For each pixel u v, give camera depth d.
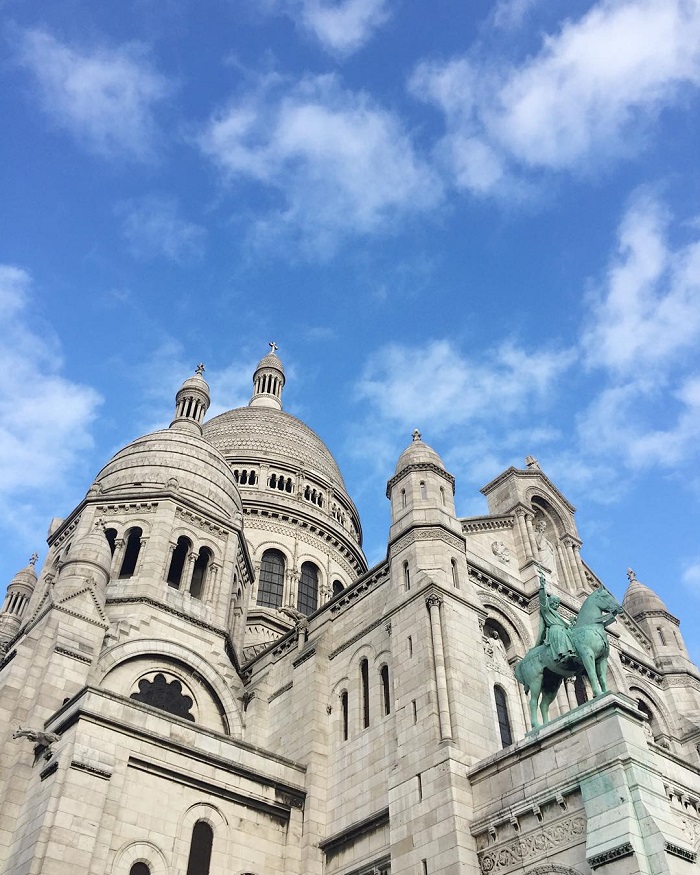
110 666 39.38
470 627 35.75
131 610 42.97
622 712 26.81
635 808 24.62
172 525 48.19
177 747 33.34
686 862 23.78
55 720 33.25
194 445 54.97
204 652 44.25
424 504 40.34
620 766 25.52
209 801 33.53
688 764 29.70
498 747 32.56
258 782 35.22
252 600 63.19
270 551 67.75
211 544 49.53
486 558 41.62
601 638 29.50
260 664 46.72
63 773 29.80
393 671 35.50
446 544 38.47
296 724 40.12
